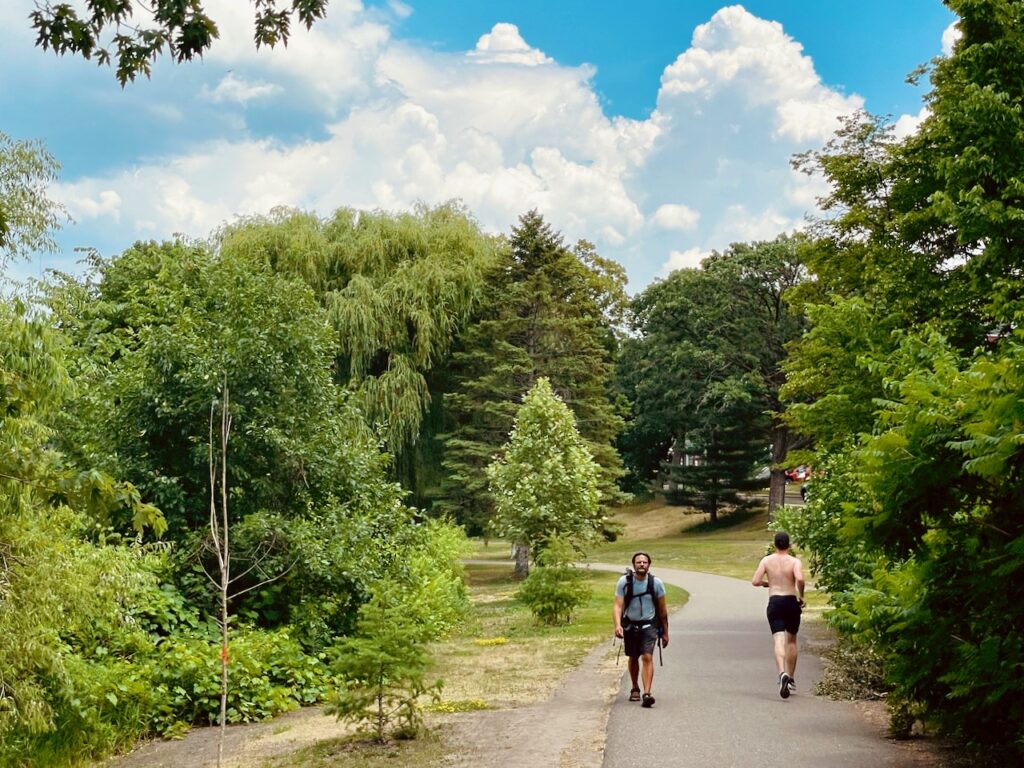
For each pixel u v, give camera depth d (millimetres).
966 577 6945
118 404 17500
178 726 12422
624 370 72688
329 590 17062
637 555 11195
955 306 17344
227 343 17141
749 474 64750
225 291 17922
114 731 11688
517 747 9156
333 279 36844
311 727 11898
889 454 6898
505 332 39562
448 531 30828
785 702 10781
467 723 10680
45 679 10961
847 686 11555
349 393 20109
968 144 16156
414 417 35438
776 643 11273
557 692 12469
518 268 40812
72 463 15844
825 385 20391
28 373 11078
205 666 13117
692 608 24484
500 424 39250
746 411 59938
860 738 8781
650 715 10203
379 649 10156
